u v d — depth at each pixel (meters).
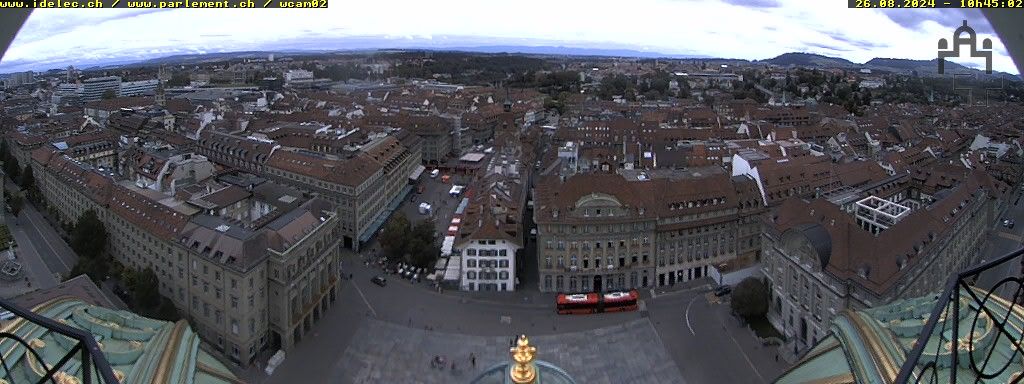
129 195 147.38
